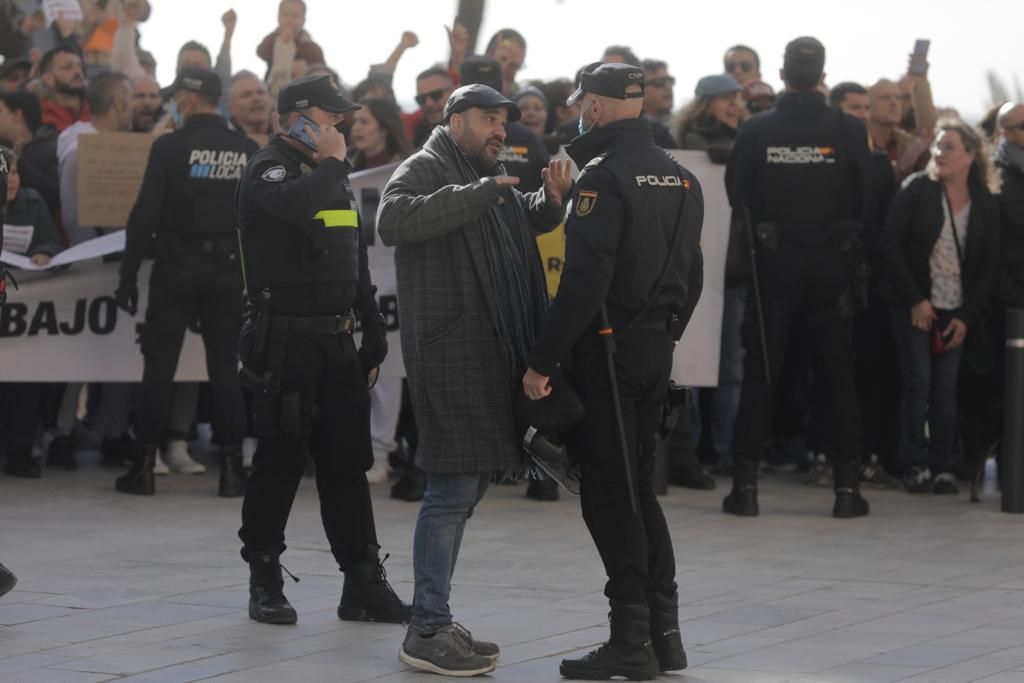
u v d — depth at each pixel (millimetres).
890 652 9000
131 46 18844
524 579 11281
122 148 15453
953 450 16562
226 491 14797
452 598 10609
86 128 16141
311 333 9617
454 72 18859
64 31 18172
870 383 16234
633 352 8531
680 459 15891
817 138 13961
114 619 9766
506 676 8555
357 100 17062
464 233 8664
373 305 10164
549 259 14906
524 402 8461
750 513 14188
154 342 14633
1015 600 10586
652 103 17250
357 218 10000
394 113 15547
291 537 12852
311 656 8898
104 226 15508
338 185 9688
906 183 15344
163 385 14703
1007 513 14484
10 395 15602
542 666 8766
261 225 9625
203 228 14484
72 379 15547
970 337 15586
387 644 9242
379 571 9867
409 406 14578
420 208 8445
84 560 11727
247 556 9805
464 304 8648
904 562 12031
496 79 14352
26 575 11125
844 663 8727
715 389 16797
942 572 11617
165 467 16078
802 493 15711
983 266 15250
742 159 14133
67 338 15523
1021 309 14703
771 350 14102
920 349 15492
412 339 8711
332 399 9750
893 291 15422
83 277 15531
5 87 17266
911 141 16750
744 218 14078
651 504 8781
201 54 18891
